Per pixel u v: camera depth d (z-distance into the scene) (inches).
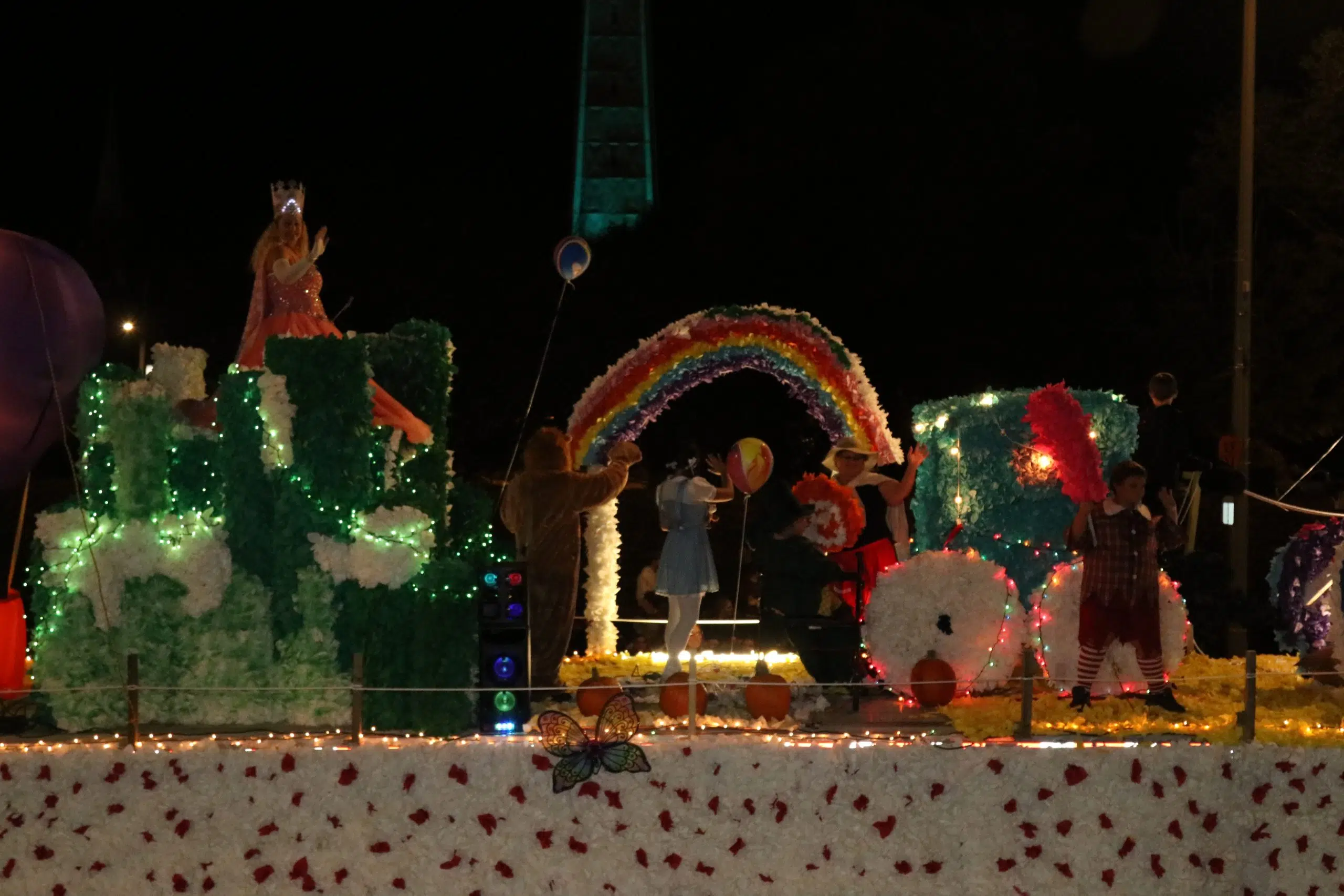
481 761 353.1
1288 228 1223.5
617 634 562.9
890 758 352.8
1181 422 514.3
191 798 350.3
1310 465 1268.5
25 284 436.5
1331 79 1187.3
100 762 349.7
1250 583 968.3
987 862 351.3
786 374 537.0
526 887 350.6
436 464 443.2
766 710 390.3
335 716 385.4
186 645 390.3
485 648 375.6
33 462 442.6
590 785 352.8
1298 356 1189.1
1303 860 354.3
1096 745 356.2
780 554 441.1
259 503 396.8
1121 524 402.3
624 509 966.4
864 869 350.6
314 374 396.2
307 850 350.3
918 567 424.5
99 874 347.6
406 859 350.9
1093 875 350.9
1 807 347.6
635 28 1747.0
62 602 388.8
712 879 350.6
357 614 386.3
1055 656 413.1
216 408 413.1
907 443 1071.0
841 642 430.0
